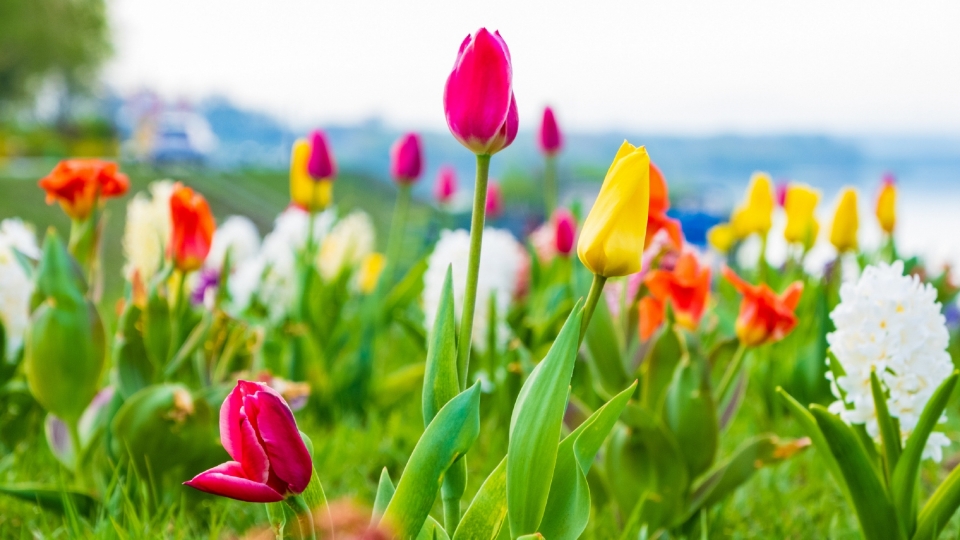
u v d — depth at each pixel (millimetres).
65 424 1426
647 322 1455
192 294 2346
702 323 1845
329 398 2021
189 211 1409
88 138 24812
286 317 2242
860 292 1236
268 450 988
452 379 1069
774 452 1323
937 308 1227
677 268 1429
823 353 1922
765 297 1326
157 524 1297
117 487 1327
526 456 1026
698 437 1318
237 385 997
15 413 1560
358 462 1701
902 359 1216
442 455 1028
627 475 1337
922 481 1664
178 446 1324
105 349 1366
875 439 1265
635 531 1309
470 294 1077
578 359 1823
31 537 1324
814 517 1457
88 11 22938
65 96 26922
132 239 2055
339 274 2330
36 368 1342
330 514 1008
